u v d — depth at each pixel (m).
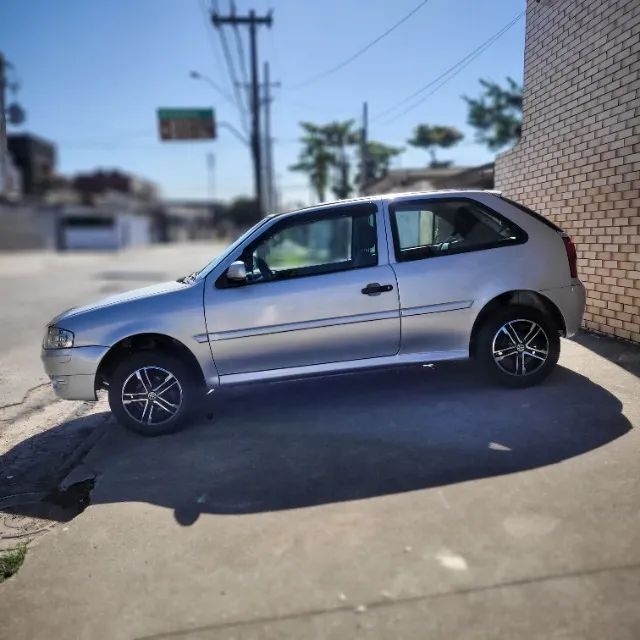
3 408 6.30
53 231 52.97
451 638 2.35
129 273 23.70
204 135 27.95
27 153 56.84
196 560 3.04
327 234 29.58
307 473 3.91
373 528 3.17
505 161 9.08
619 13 5.96
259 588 2.76
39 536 3.57
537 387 5.14
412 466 3.87
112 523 3.49
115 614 2.69
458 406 4.86
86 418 5.89
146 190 90.62
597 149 6.51
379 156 23.45
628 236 6.10
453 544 2.96
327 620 2.51
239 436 4.67
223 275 4.88
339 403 5.23
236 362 4.84
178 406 4.86
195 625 2.56
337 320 4.81
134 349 4.96
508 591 2.59
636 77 5.75
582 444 3.97
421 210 5.05
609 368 5.51
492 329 5.00
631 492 3.31
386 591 2.66
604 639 2.28
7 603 2.85
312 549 3.03
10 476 4.58
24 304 14.27
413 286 4.86
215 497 3.70
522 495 3.38
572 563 2.74
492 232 5.07
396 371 6.04
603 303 6.65
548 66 7.52
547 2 7.47
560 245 5.09
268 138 32.03
